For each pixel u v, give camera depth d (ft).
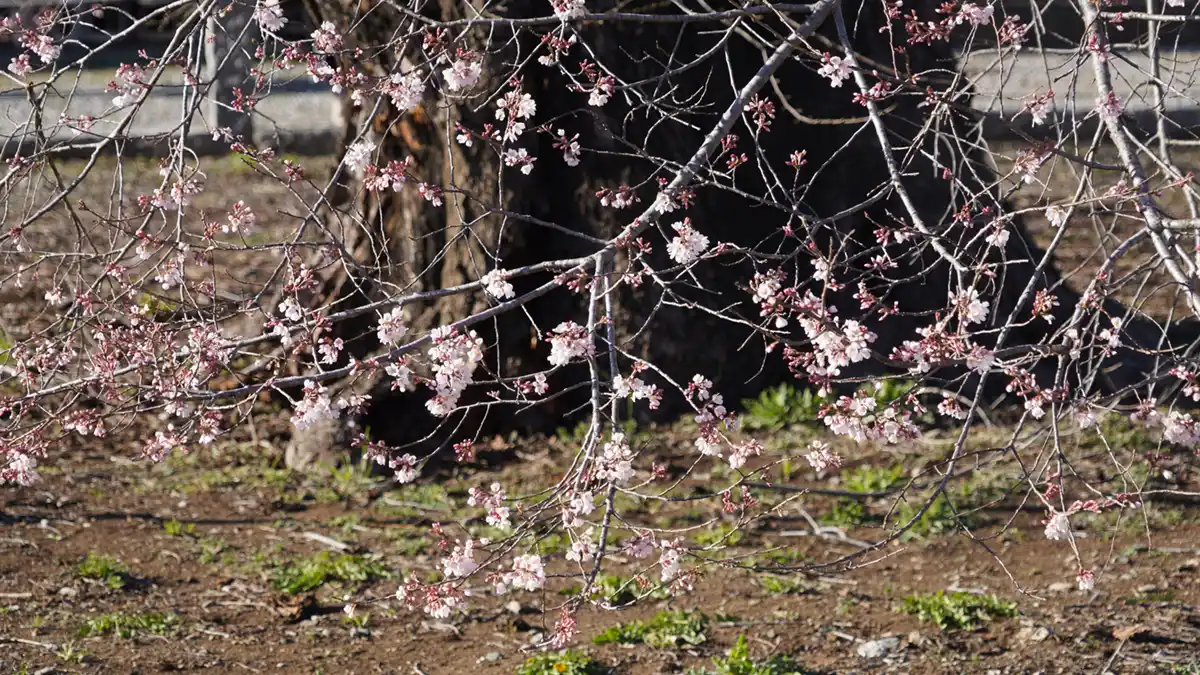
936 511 21.12
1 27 14.16
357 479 23.80
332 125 57.57
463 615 18.25
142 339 12.55
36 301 22.67
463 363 11.45
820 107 25.57
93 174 50.01
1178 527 20.56
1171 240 11.51
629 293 25.26
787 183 25.63
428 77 12.96
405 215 24.29
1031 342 26.37
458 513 22.29
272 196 47.80
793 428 25.40
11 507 21.65
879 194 12.57
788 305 11.55
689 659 16.53
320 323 11.98
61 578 18.92
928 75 22.80
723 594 18.81
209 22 13.69
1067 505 21.34
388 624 17.94
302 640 17.31
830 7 13.08
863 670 16.07
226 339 12.77
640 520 21.56
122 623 17.47
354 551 20.59
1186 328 28.86
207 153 55.21
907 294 25.82
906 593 18.65
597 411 11.31
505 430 25.71
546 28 22.21
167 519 21.76
